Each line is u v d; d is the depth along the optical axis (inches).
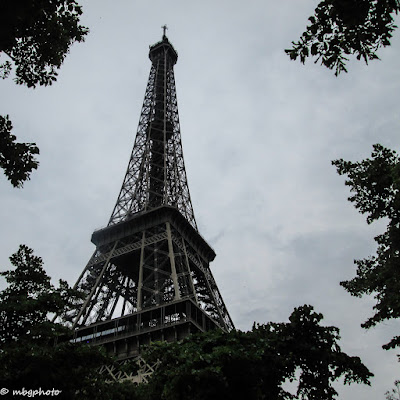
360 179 1487.5
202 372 1204.5
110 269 3472.0
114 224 3710.6
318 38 724.0
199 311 2642.7
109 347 2518.5
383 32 690.8
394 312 1395.2
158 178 4362.7
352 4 679.1
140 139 4879.4
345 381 1284.4
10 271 1481.3
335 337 1323.8
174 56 6323.8
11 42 936.9
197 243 3885.3
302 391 1294.3
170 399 1270.9
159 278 3166.8
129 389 1521.9
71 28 1065.5
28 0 696.4
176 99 5526.6
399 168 1337.4
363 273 1630.2
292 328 1334.9
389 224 1498.5
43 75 1075.3
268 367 1284.4
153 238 3390.7
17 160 1016.9
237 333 1402.6
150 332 2447.1
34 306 1355.8
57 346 1259.8
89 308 2957.7
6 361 1147.3
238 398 1264.8
